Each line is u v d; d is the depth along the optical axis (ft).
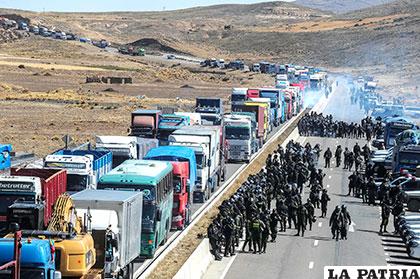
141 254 290.76
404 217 368.27
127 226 252.42
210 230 321.11
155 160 339.98
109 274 239.30
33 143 595.88
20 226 217.77
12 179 242.17
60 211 222.89
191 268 278.87
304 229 369.71
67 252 201.05
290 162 488.85
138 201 268.21
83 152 346.13
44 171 287.69
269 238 362.33
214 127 464.65
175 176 344.69
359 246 350.02
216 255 321.52
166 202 316.81
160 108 648.79
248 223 334.65
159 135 489.67
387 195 388.16
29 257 180.65
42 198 242.78
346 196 480.23
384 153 576.61
